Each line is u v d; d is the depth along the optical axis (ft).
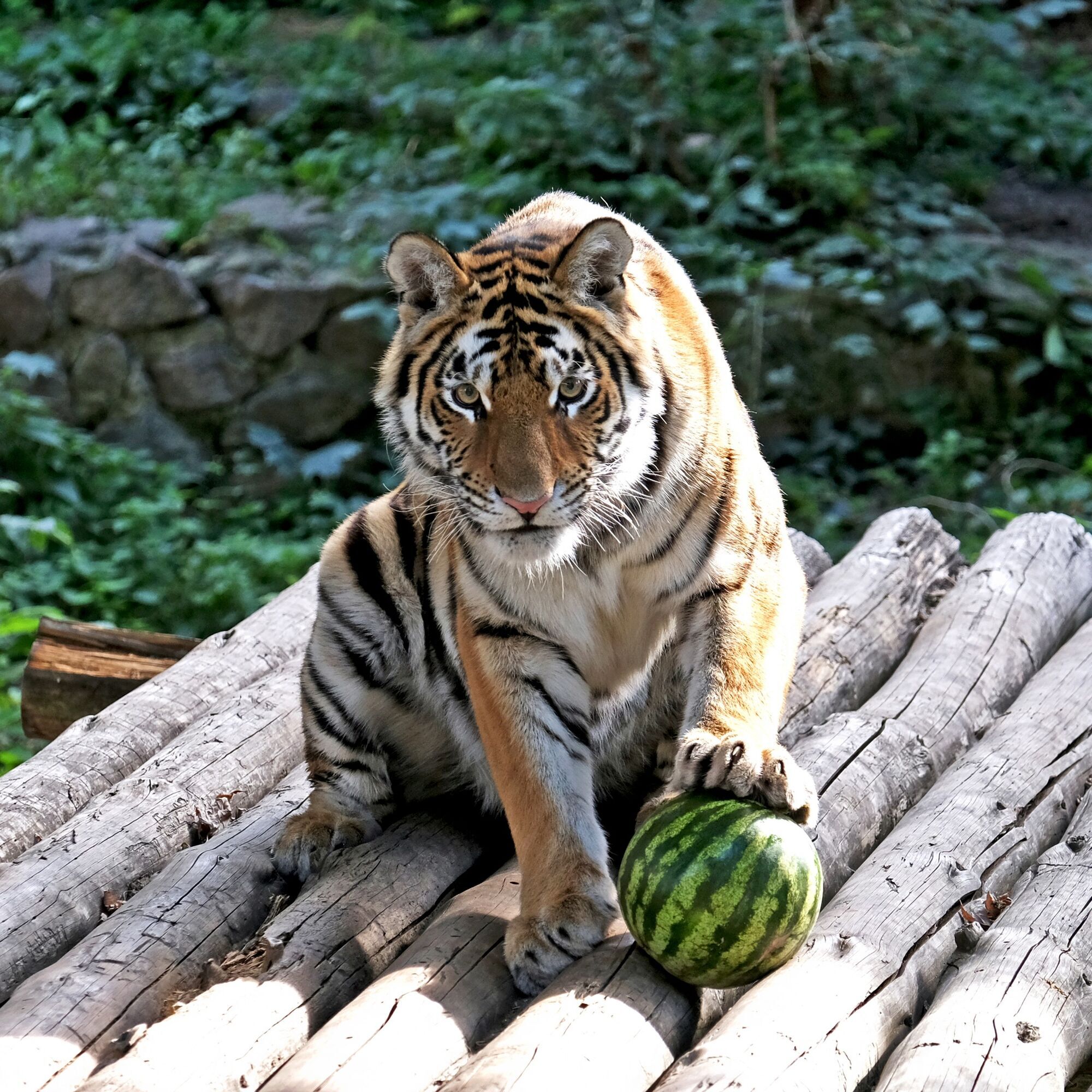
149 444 55.62
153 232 56.95
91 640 29.84
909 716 24.82
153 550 47.80
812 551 32.32
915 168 59.93
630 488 20.13
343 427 55.21
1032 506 47.80
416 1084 15.99
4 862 22.02
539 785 20.24
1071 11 71.46
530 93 58.75
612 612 21.16
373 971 19.42
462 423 20.04
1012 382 52.29
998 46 66.49
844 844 21.33
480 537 20.21
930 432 52.26
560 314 19.66
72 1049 16.99
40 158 65.51
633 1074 15.89
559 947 18.25
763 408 52.42
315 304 54.03
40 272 55.47
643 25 61.05
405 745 24.07
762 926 16.61
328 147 64.23
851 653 27.53
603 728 22.44
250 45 71.67
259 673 28.07
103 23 75.15
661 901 16.74
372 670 23.47
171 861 21.56
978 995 17.37
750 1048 15.80
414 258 20.44
